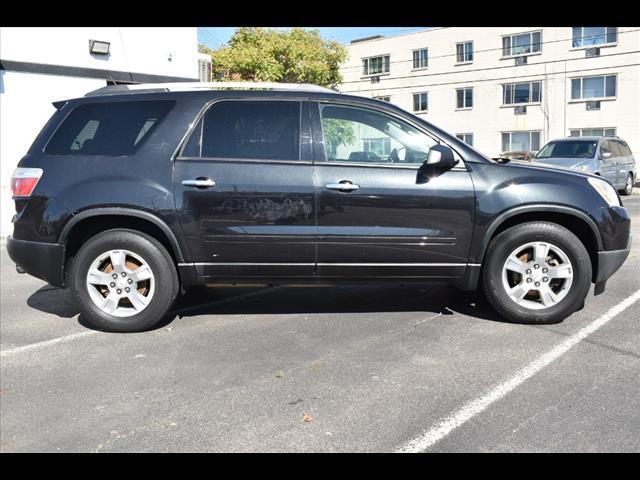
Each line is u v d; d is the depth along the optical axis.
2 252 9.04
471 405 3.43
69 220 4.64
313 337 4.67
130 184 4.60
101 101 4.87
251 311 5.44
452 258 4.68
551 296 4.74
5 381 3.90
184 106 4.73
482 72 35.31
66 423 3.32
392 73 39.41
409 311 5.32
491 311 5.25
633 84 30.09
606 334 4.56
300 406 3.47
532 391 3.59
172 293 4.81
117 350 4.45
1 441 3.14
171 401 3.57
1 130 11.26
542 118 33.34
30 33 11.46
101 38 12.40
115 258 4.73
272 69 23.27
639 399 3.46
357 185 4.55
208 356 4.30
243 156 4.64
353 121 4.71
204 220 4.60
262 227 4.60
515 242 4.68
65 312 5.53
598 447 2.96
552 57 32.53
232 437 3.14
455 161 4.52
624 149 18.64
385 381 3.79
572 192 4.63
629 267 7.03
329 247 4.62
